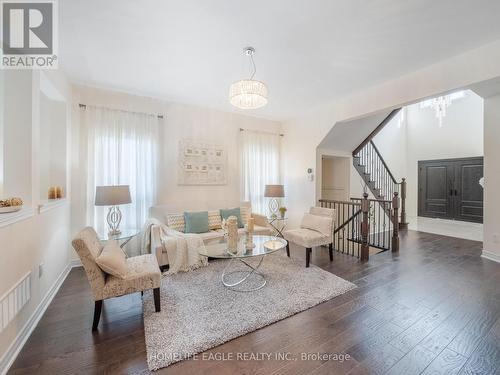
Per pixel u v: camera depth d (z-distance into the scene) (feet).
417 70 10.32
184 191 14.66
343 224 16.11
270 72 10.52
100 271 6.76
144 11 6.66
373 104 12.19
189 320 7.03
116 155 12.36
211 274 10.46
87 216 11.74
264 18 6.98
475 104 22.40
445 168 24.31
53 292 8.71
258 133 17.51
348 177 18.49
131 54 9.01
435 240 16.70
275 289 9.02
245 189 16.87
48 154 10.37
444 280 9.96
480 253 13.66
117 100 12.66
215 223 13.82
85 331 6.61
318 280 9.86
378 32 7.68
